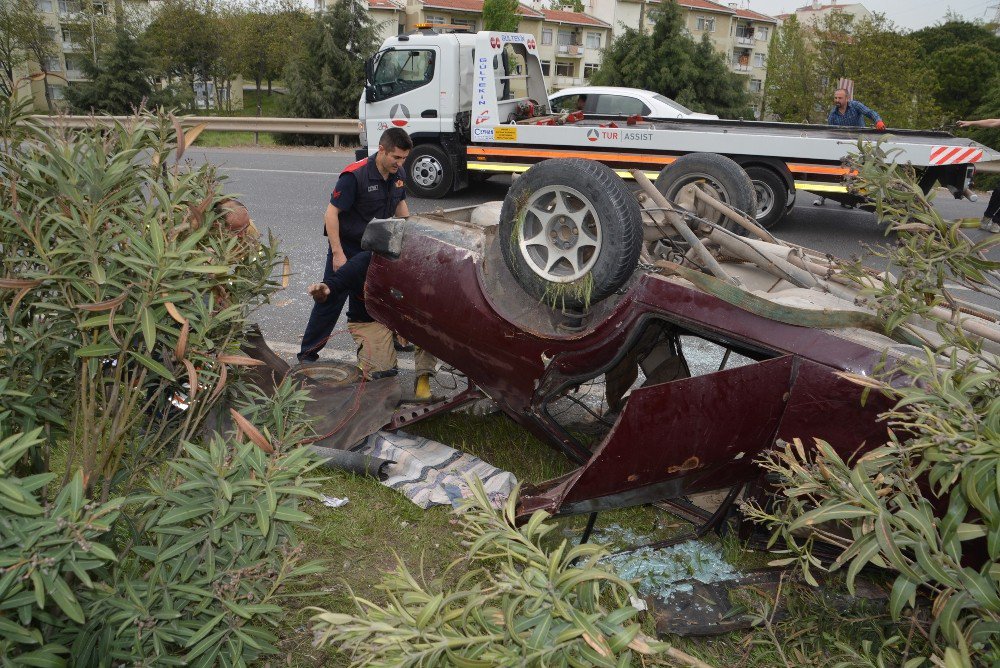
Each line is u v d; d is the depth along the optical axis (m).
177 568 2.06
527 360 3.32
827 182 8.91
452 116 10.88
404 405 4.18
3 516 1.66
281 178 12.45
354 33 30.19
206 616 2.14
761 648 2.61
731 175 4.46
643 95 13.57
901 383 2.52
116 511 1.77
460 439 3.96
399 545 3.13
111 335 2.09
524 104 11.55
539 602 1.80
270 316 6.00
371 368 4.25
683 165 4.65
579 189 2.99
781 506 2.86
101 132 2.45
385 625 1.78
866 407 2.58
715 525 3.12
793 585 2.82
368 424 3.69
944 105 40.78
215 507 2.04
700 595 2.82
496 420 4.14
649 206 3.73
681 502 3.34
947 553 1.85
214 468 2.04
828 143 8.75
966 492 1.80
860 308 3.07
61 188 2.09
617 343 3.10
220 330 2.55
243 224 3.47
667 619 2.69
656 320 3.23
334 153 16.78
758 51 66.50
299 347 5.38
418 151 11.23
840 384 2.63
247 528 2.09
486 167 10.84
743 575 2.95
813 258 3.53
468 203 11.01
